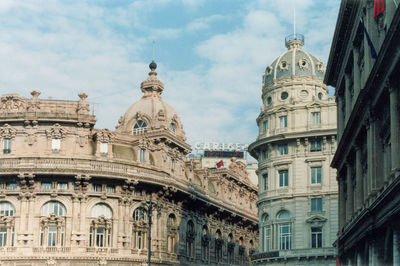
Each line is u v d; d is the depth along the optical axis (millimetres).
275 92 96375
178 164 106312
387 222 40625
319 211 87312
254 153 98938
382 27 46594
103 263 87875
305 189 88875
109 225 90438
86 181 89125
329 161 88062
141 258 91438
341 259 67625
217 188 122000
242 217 127562
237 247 126812
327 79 70250
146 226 94438
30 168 87000
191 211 107812
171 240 100500
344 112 67312
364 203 49406
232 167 133125
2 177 87938
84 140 92500
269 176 92938
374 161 45719
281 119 93562
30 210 87625
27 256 85750
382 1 43406
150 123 105438
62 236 88000
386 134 43875
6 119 90750
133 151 97188
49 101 93062
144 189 94750
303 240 87312
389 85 39500
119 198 91625
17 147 90562
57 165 88500
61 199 88750
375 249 45250
